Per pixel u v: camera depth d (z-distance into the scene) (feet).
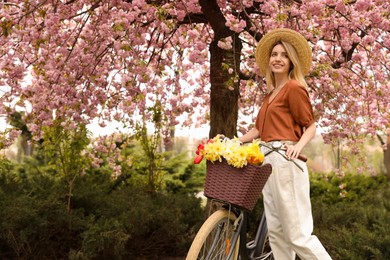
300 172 12.17
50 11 18.38
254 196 11.43
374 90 21.84
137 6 17.13
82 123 21.31
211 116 21.25
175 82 23.31
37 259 19.62
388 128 25.38
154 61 24.02
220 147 11.19
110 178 28.94
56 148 23.02
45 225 19.10
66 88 19.97
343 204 28.96
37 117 21.22
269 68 13.58
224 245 12.10
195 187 43.75
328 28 19.67
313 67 19.90
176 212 24.63
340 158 27.99
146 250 23.03
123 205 23.17
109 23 18.56
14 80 19.80
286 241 12.56
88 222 20.38
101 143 28.17
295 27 19.31
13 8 18.94
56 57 19.53
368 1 17.70
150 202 24.48
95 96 20.95
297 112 12.31
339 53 23.88
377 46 20.51
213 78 20.99
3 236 18.29
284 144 11.78
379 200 31.83
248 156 11.10
